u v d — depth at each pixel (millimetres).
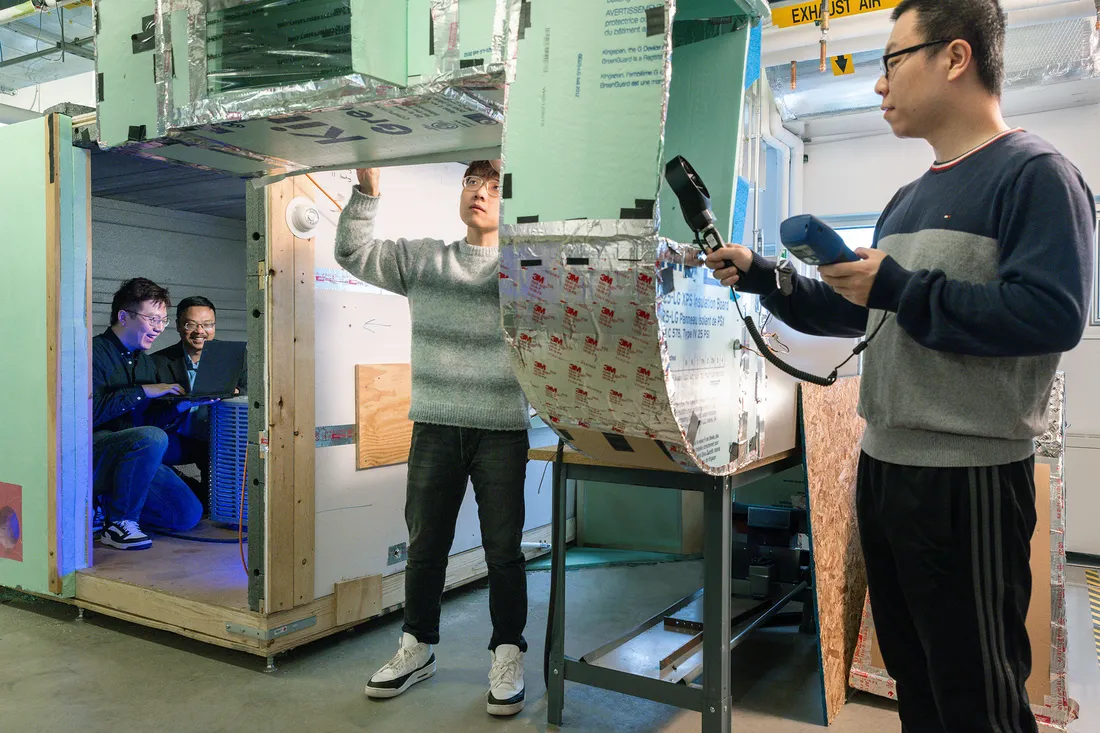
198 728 2090
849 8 3232
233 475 3664
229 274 4672
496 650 2252
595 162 1413
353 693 2320
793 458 2395
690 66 1851
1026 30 3227
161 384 3525
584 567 3828
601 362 1537
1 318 3031
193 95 1616
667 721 2180
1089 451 4043
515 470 2244
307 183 2547
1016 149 1185
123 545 3295
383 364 2859
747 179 2062
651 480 1984
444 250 2309
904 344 1285
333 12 1447
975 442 1229
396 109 1523
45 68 5395
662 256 1418
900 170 4480
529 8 1444
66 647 2664
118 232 4043
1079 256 1098
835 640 2340
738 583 2953
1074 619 3139
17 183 2955
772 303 1532
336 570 2672
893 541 1314
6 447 3053
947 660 1255
